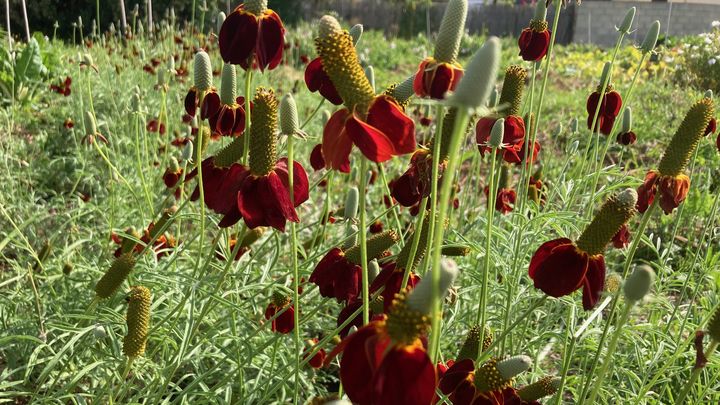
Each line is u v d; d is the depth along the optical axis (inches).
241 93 35.2
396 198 11.8
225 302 11.5
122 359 12.9
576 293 15.6
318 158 14.8
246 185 9.8
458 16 10.0
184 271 15.4
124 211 22.4
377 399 5.7
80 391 14.7
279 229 9.8
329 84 11.4
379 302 10.6
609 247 22.0
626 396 15.1
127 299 14.3
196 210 21.4
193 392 12.9
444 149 11.3
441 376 9.4
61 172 27.8
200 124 12.4
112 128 31.1
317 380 16.6
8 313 15.7
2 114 30.2
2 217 21.4
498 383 8.6
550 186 26.5
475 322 17.1
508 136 15.2
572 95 58.5
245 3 11.0
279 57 11.2
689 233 26.5
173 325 12.3
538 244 17.4
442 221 5.3
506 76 15.3
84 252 19.8
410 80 10.6
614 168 20.0
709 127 18.0
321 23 8.3
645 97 50.4
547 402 14.5
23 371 14.5
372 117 8.2
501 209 19.7
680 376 16.9
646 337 17.6
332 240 21.4
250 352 12.2
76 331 12.0
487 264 11.0
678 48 62.5
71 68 44.5
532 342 15.3
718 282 18.9
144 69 35.4
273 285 13.6
